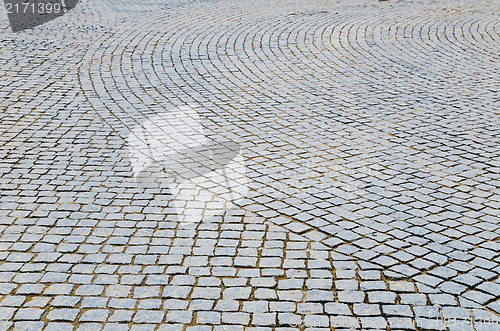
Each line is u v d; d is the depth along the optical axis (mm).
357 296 3986
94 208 5211
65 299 3957
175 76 9336
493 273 4219
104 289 4070
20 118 7410
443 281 4133
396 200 5340
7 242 4652
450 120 7383
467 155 6328
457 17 13625
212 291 4051
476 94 8406
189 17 13633
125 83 8953
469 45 11164
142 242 4672
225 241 4688
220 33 12086
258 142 6723
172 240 4703
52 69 9586
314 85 8852
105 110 7777
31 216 5055
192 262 4398
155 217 5062
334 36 11836
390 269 4289
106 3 15375
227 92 8555
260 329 3658
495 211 5129
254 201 5344
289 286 4105
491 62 10055
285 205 5262
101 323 3715
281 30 12336
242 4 15391
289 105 7980
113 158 6293
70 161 6191
